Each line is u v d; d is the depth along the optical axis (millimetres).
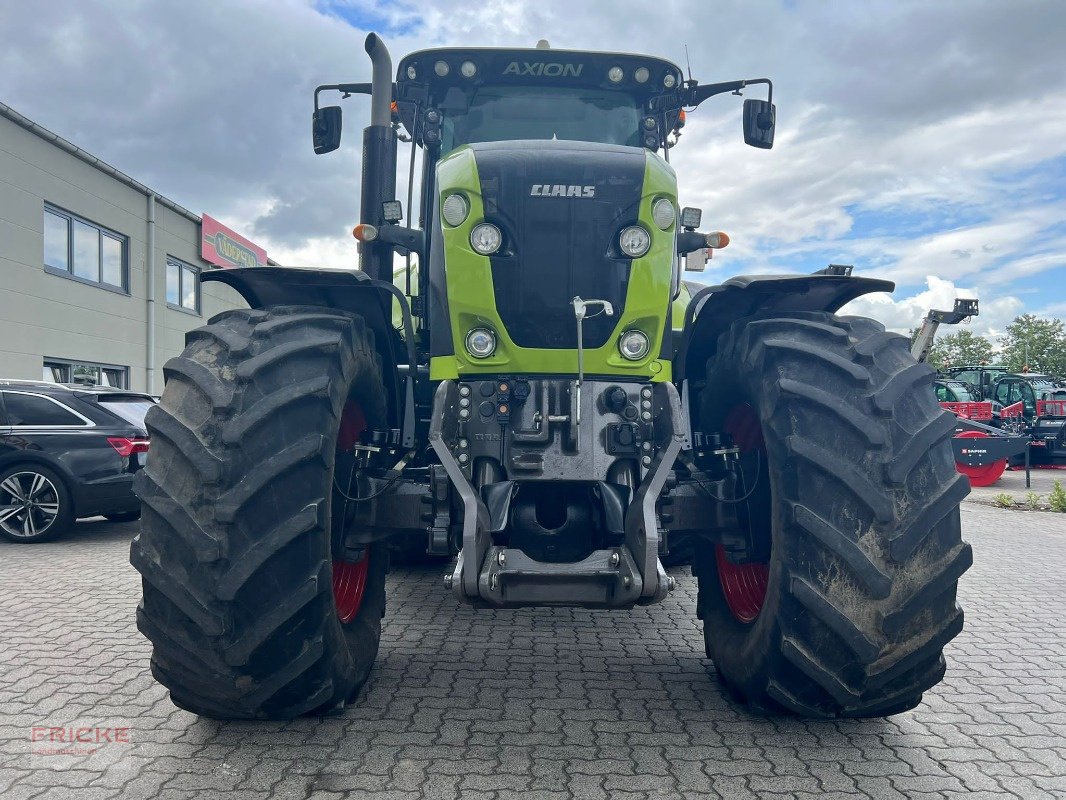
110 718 3240
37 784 2662
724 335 3471
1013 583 6250
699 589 3811
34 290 16984
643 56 4559
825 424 2811
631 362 3342
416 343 4344
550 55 4535
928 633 2750
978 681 3848
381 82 4273
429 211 4488
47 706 3379
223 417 2693
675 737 3055
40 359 17188
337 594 3488
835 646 2752
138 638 4445
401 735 3053
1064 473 17656
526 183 3359
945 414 2924
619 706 3385
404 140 4648
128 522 9633
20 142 16531
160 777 2707
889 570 2705
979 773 2787
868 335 3078
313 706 2924
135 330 20938
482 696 3500
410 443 3840
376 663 3994
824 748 2975
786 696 2902
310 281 3221
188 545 2621
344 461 3393
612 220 3365
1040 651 4383
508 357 3332
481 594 2898
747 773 2754
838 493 2744
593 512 3230
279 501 2682
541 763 2814
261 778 2695
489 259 3344
